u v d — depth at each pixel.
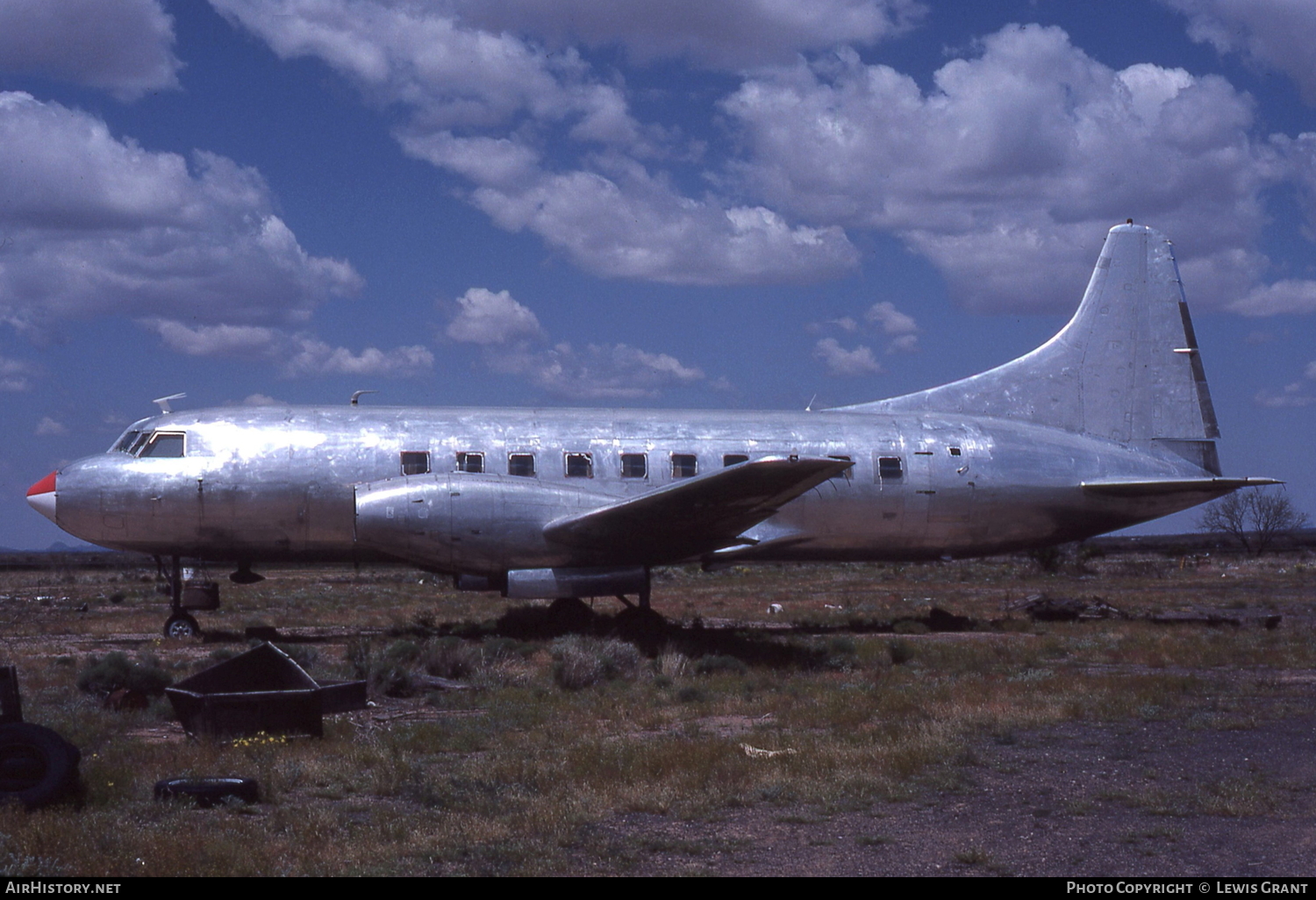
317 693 11.71
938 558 25.66
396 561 23.55
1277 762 10.72
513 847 8.00
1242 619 25.08
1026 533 25.58
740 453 23.89
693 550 22.80
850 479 24.34
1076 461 25.67
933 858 7.77
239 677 12.55
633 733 12.63
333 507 22.34
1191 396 27.11
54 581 60.91
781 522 24.09
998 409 26.80
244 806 9.10
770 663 18.78
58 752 8.80
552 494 21.91
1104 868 7.46
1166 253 27.62
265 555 23.06
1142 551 108.44
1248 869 7.41
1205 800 9.18
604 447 23.41
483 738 12.17
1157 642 21.30
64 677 16.45
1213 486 25.50
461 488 21.42
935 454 24.84
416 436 22.86
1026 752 11.35
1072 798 9.39
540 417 23.92
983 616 29.38
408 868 7.52
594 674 16.50
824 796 9.46
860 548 24.89
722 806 9.26
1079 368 27.02
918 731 12.23
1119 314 27.28
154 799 9.23
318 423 22.92
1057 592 41.88
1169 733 12.30
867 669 18.34
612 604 34.44
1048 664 18.61
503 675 17.03
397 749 11.22
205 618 29.41
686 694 15.16
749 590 43.88
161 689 15.09
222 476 22.16
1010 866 7.55
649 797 9.39
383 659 16.92
